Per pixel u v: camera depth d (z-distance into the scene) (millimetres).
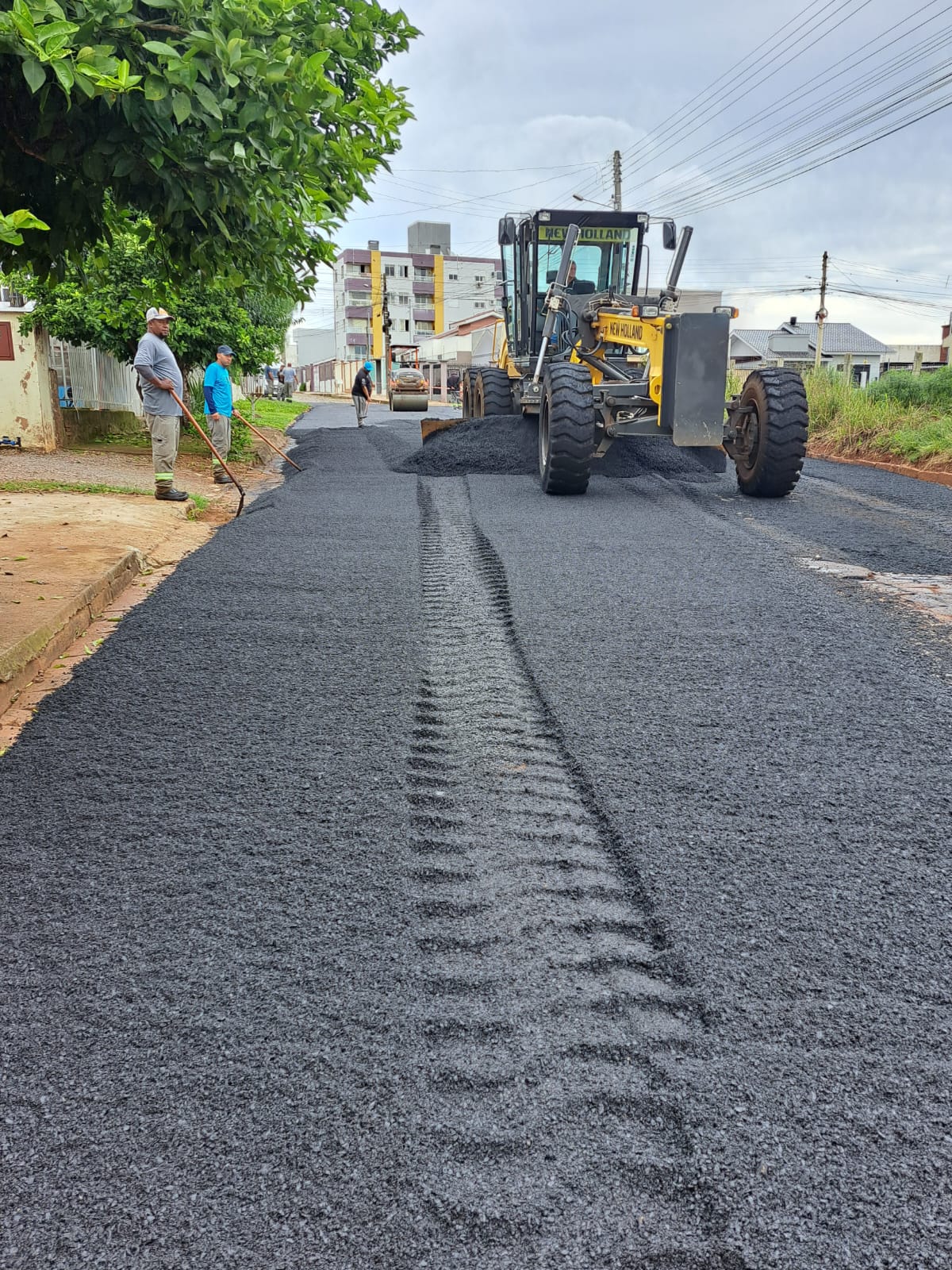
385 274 78375
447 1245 1359
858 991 1917
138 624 4465
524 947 2064
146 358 8117
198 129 2896
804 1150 1521
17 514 7238
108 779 2869
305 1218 1403
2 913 2189
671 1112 1599
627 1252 1349
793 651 4070
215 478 10539
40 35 2213
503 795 2795
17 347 11758
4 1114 1600
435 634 4348
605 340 8773
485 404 11906
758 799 2732
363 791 2795
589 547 6133
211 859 2414
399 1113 1593
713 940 2076
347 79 3270
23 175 3250
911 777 2883
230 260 3594
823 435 13141
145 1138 1547
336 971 1975
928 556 6184
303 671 3836
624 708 3416
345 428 19266
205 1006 1863
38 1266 1334
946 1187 1459
